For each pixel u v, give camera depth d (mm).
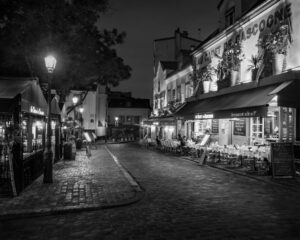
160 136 36062
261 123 15805
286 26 13422
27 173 10312
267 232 5965
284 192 9531
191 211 7488
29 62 17344
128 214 7297
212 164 16312
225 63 18547
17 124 9180
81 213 7434
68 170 14180
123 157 21719
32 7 14844
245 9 17672
